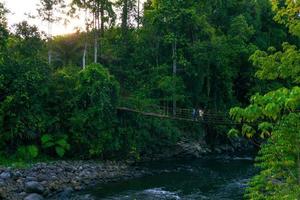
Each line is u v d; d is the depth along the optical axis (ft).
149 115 109.40
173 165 107.04
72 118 102.94
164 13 143.84
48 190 73.41
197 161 114.73
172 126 125.90
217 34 156.15
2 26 103.30
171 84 132.26
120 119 110.42
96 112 104.06
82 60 146.51
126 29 156.25
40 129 100.32
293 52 24.43
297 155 22.82
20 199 67.97
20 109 98.58
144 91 135.54
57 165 92.32
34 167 87.71
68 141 104.94
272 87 152.15
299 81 25.11
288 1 25.44
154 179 88.48
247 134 23.95
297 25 25.52
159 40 146.20
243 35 154.20
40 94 102.42
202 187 80.59
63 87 108.27
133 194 74.59
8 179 77.66
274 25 181.98
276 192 24.26
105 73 108.58
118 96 110.52
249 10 171.32
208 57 142.10
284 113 22.31
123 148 110.22
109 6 143.02
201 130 138.82
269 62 25.30
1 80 98.07
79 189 77.66
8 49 109.50
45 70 107.45
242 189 78.28
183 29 147.95
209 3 158.61
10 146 98.22
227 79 150.61
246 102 164.76
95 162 101.55
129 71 144.56
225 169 101.09
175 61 138.92
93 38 153.58
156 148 121.19
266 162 23.82
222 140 144.36
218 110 150.00
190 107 142.41
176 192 76.38
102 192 75.97
